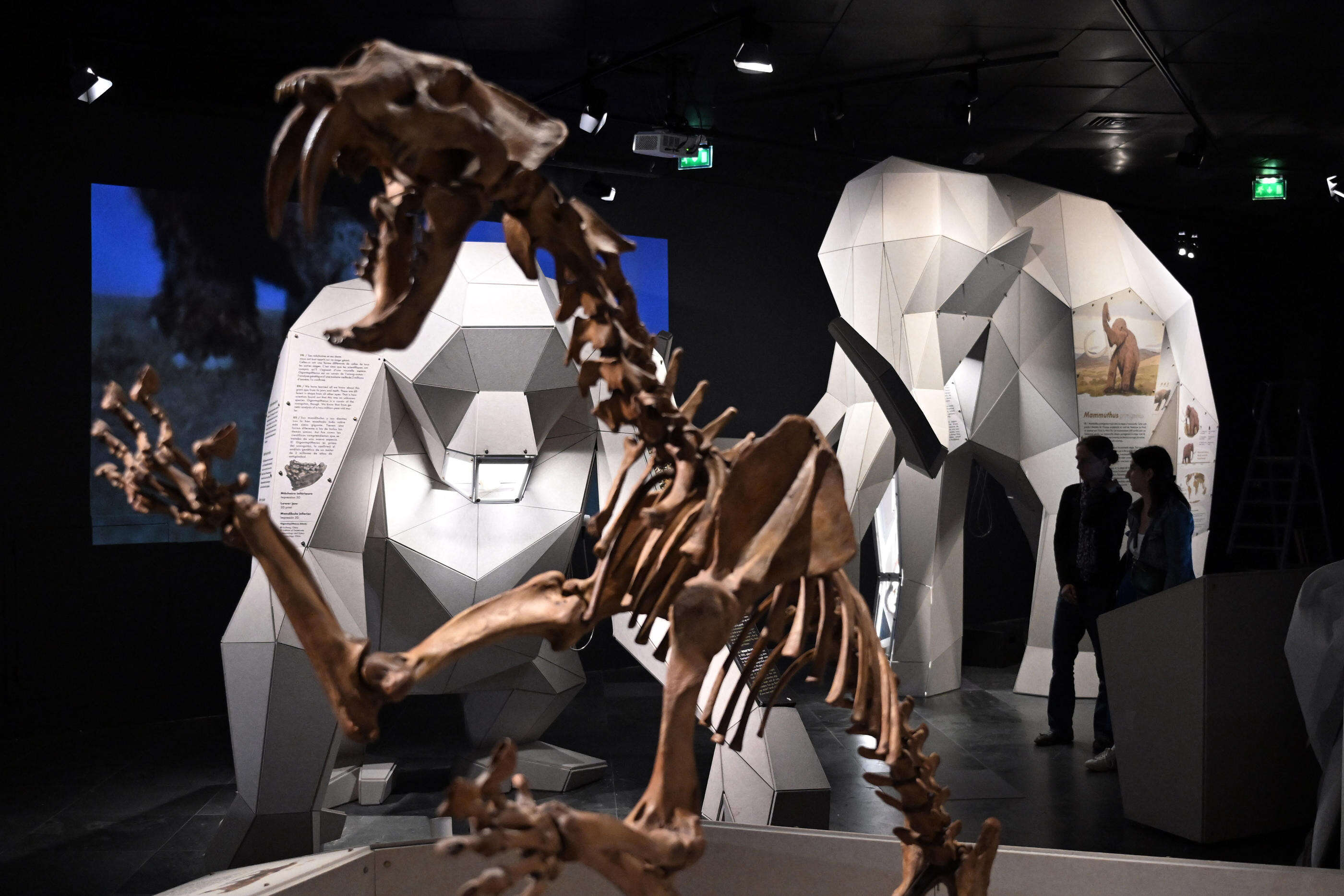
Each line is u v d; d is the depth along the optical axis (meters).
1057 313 6.74
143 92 6.21
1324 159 8.85
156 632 6.38
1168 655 3.94
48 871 3.66
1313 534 11.73
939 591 6.78
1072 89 7.06
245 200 6.61
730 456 1.60
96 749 5.63
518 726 4.57
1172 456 7.34
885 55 6.39
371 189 7.02
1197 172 9.25
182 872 3.65
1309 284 12.03
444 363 3.60
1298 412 11.42
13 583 5.90
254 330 6.63
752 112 7.49
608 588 1.56
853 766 5.00
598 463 3.96
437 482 3.80
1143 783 4.03
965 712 6.21
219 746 5.70
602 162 7.64
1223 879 2.03
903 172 6.18
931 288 5.98
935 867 1.90
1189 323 7.70
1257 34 6.10
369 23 5.77
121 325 6.21
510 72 6.63
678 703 1.34
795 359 8.73
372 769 4.56
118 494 6.27
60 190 6.05
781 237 8.71
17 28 5.69
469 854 2.15
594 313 1.48
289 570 1.34
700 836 1.25
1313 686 3.02
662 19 5.75
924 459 5.44
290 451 3.40
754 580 1.48
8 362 5.91
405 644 3.85
